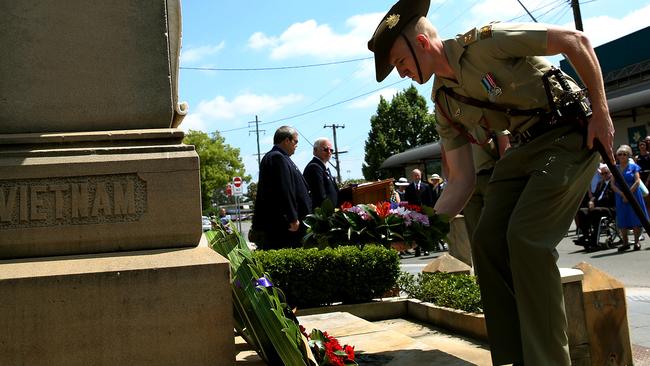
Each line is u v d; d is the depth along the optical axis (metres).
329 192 6.78
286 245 6.04
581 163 2.75
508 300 2.94
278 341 2.29
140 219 2.38
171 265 2.22
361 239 3.33
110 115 2.54
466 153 3.41
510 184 2.92
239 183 32.34
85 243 2.35
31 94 2.49
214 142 55.69
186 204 2.41
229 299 2.24
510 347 2.92
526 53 2.79
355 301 5.84
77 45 2.54
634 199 2.79
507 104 2.90
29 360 2.12
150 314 2.19
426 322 5.40
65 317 2.14
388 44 3.10
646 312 5.48
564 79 2.87
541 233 2.61
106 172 2.37
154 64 2.60
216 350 2.22
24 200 2.32
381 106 50.06
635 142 19.95
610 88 23.48
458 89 3.06
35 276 2.13
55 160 2.36
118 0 2.59
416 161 28.22
